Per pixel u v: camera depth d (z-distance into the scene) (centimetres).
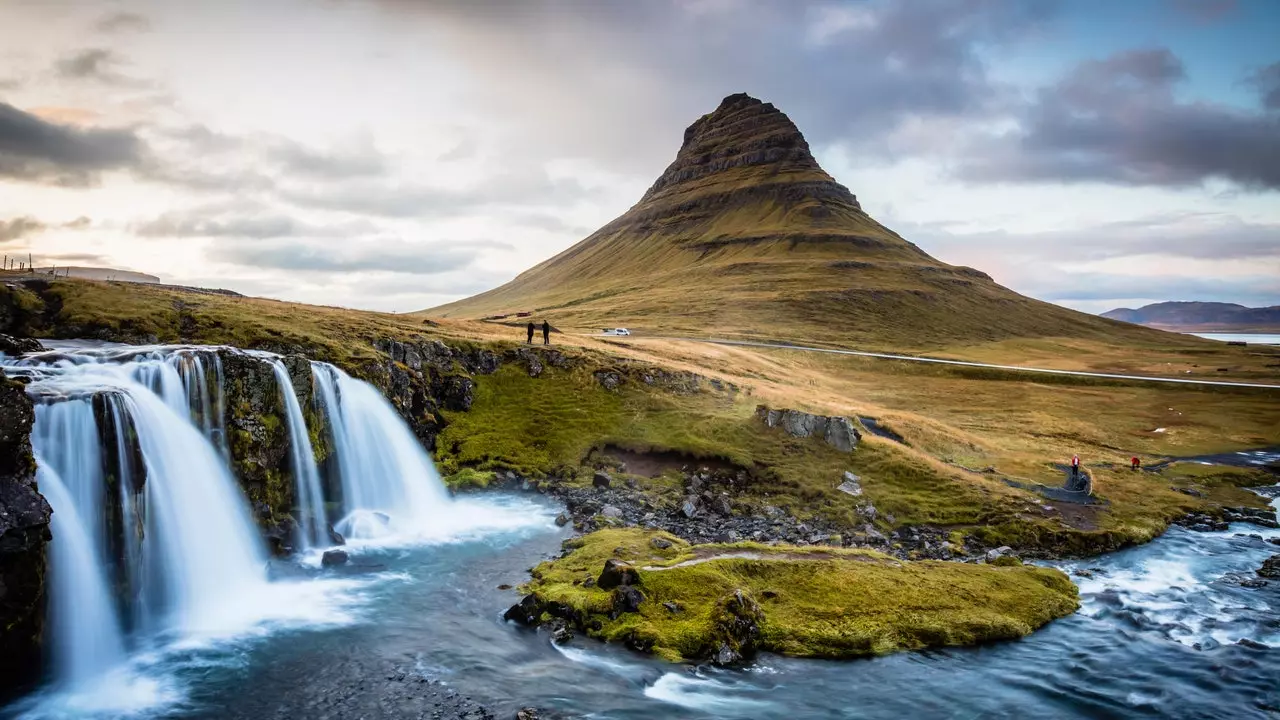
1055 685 2572
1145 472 6581
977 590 3306
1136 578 3850
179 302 5756
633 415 6216
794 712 2319
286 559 3550
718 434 5878
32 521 2250
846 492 5031
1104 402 11469
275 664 2517
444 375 6269
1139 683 2595
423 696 2312
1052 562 4156
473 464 5372
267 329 5441
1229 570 4022
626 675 2481
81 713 2184
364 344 5831
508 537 4053
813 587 3183
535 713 2217
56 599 2492
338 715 2197
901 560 3666
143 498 2969
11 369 3184
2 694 2255
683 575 3144
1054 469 6184
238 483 3612
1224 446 8444
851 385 12419
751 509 4778
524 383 6656
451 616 2947
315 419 4294
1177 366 16738
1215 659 2795
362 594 3175
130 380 3325
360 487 4544
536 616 2877
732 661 2602
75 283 5584
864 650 2731
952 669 2656
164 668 2483
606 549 3594
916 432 6662
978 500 4962
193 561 3130
